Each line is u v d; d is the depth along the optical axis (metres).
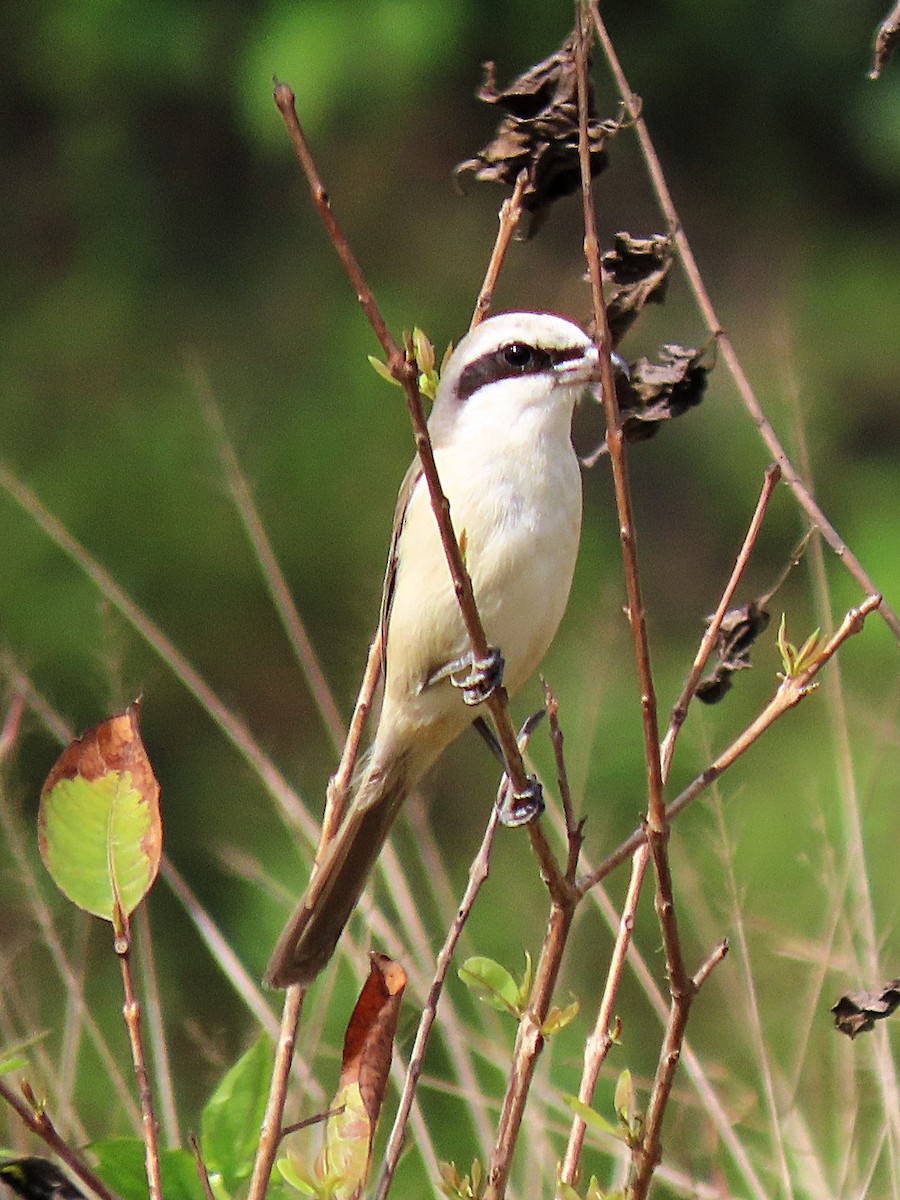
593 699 10.56
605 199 18.77
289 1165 4.80
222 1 18.16
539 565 6.60
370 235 18.31
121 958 4.76
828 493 16.80
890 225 18.52
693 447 16.97
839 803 10.31
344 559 16.05
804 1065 7.57
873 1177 7.04
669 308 17.95
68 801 4.82
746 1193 7.04
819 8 18.52
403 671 6.78
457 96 18.19
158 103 18.47
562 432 6.69
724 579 16.47
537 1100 6.74
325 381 17.33
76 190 18.55
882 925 8.10
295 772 13.09
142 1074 4.74
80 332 17.91
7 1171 5.02
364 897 7.34
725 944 4.77
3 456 16.88
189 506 16.08
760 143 18.75
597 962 9.67
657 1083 4.78
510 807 5.55
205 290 18.22
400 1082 6.78
